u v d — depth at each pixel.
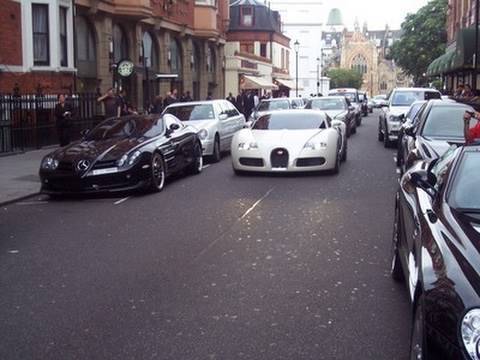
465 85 23.56
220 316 5.54
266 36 61.66
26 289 6.45
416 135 10.80
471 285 3.47
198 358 4.69
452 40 41.97
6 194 12.34
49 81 21.97
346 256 7.45
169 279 6.64
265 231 8.79
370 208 10.29
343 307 5.73
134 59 28.66
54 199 12.22
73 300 6.05
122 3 26.23
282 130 14.53
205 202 11.20
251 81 47.16
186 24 35.22
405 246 5.71
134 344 4.96
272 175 14.23
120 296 6.13
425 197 5.23
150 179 12.16
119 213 10.46
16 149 19.58
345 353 4.75
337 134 14.58
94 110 23.42
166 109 18.81
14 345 5.00
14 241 8.66
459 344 3.24
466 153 5.27
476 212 4.61
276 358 4.68
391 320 5.40
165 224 9.43
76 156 12.02
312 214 9.88
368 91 149.62
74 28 23.00
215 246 8.00
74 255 7.77
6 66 20.06
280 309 5.69
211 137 17.31
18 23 20.69
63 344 5.00
